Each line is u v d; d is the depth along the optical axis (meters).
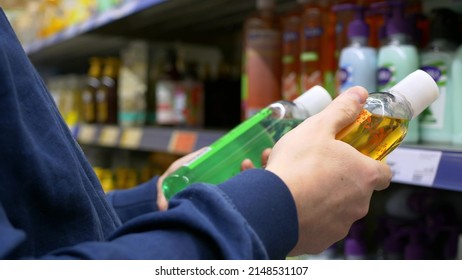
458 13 1.06
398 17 0.94
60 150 0.45
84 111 2.38
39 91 0.47
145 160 2.57
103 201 0.55
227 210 0.38
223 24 2.04
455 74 0.87
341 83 0.99
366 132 0.53
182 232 0.38
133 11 1.47
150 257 0.35
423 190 1.20
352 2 1.12
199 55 2.37
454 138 0.87
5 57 0.42
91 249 0.36
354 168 0.46
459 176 0.71
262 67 1.23
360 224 1.20
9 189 0.40
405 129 0.57
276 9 1.71
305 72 1.14
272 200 0.41
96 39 2.41
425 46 1.03
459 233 1.04
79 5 1.96
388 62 0.93
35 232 0.42
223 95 1.79
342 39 1.09
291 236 0.42
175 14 1.85
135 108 1.96
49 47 2.66
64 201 0.44
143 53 2.03
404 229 1.11
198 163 0.67
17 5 2.61
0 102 0.41
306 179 0.43
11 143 0.41
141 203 0.85
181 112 1.72
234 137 0.67
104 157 2.78
